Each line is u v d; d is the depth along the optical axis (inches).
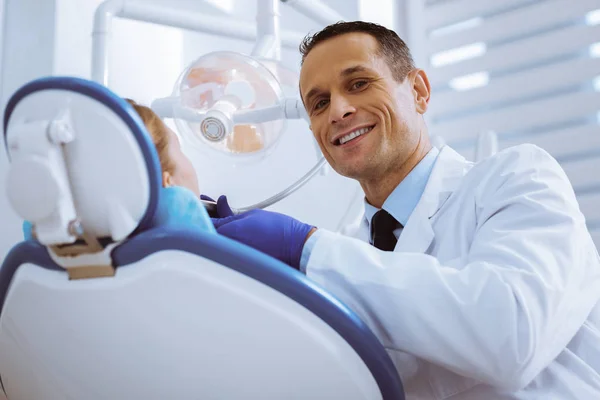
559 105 74.2
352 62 38.6
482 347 22.9
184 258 19.7
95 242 19.8
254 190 71.7
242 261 19.6
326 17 52.7
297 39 54.1
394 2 86.3
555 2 75.3
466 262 31.6
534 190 30.5
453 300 23.0
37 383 22.7
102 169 19.0
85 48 53.1
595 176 70.2
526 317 22.8
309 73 40.1
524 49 77.4
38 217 18.6
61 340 21.3
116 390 21.3
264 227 25.4
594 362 31.2
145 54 61.9
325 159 46.8
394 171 40.6
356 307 24.4
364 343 20.9
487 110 82.0
